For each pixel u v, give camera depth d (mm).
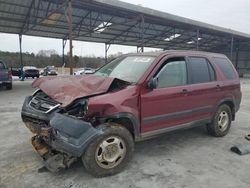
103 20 19859
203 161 3904
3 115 7035
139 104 3580
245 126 6262
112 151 3316
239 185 3162
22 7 16406
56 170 3270
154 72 3814
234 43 33812
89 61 53062
